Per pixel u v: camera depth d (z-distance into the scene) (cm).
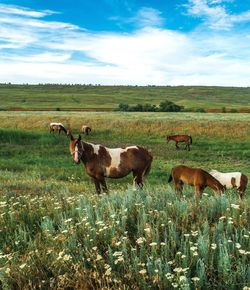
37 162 2461
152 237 527
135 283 421
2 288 438
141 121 4675
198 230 526
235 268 453
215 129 4088
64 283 433
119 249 498
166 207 680
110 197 809
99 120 4962
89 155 1160
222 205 688
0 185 1324
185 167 1134
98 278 434
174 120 4781
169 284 410
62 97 18775
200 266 430
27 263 483
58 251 511
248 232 513
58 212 718
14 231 636
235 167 2470
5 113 7144
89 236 542
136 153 1219
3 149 3019
